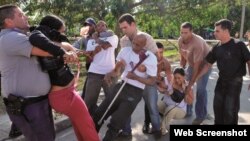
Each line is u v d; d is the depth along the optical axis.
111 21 14.59
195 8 15.56
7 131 5.73
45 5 13.67
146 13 15.56
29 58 3.61
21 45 3.50
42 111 3.75
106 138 4.88
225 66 5.23
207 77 6.60
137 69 4.97
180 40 6.66
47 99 3.84
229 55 5.19
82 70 12.00
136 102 4.98
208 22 16.75
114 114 4.90
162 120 6.19
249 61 5.11
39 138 3.74
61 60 3.81
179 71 6.10
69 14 13.73
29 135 3.74
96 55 6.10
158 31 16.80
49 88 3.80
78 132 4.30
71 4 13.60
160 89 6.20
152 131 6.13
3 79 3.72
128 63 5.04
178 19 15.93
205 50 6.32
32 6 13.70
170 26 16.23
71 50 4.06
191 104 6.92
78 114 4.11
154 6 15.28
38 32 3.57
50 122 3.85
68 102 3.98
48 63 3.70
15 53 3.54
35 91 3.66
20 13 3.73
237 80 5.22
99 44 6.06
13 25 3.67
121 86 4.93
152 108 5.92
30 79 3.62
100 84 6.15
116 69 5.23
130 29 5.27
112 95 5.00
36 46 3.49
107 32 6.15
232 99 5.25
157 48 5.43
